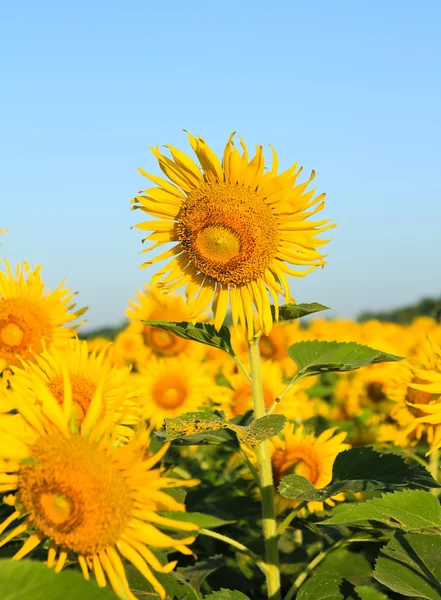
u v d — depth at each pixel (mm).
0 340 4332
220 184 3885
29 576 1825
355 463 3697
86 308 4559
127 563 3338
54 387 3461
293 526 4512
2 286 4438
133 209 4012
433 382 3551
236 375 6703
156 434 3783
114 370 3615
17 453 2551
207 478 5809
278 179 3777
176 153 3893
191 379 6531
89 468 2477
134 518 2533
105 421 2568
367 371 7598
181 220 3936
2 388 3254
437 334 8500
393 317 18219
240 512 4660
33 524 2641
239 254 3789
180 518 3594
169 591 3316
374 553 4250
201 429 3322
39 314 4418
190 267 3988
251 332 3771
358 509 3066
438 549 3113
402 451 5473
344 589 3293
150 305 7148
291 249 3865
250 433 3219
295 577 4266
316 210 3826
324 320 12438
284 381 7445
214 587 4293
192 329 3797
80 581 1844
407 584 2934
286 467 4766
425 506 3100
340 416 7871
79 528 2459
